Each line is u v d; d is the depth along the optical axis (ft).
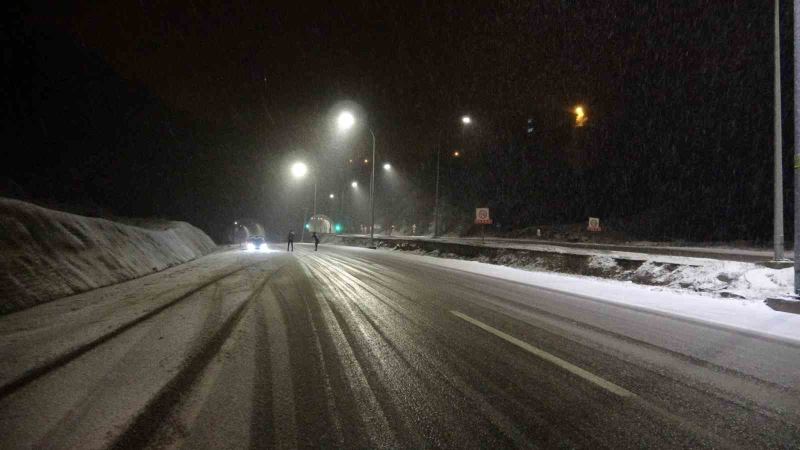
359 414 13.07
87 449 10.85
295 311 28.96
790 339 22.54
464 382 15.81
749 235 118.32
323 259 83.51
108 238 49.39
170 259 68.18
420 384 15.56
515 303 33.22
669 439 11.78
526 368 17.46
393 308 30.60
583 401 14.23
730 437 11.91
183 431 11.82
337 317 27.14
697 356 19.34
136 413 12.84
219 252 113.60
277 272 55.47
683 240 128.26
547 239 156.76
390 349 19.98
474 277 52.11
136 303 30.86
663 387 15.53
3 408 13.07
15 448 10.84
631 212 170.60
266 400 13.98
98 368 16.67
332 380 15.85
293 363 17.75
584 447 11.30
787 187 124.57
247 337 21.77
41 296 31.07
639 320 27.12
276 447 11.10
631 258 50.24
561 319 27.22
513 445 11.35
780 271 35.94
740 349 20.57
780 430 12.34
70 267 37.19
